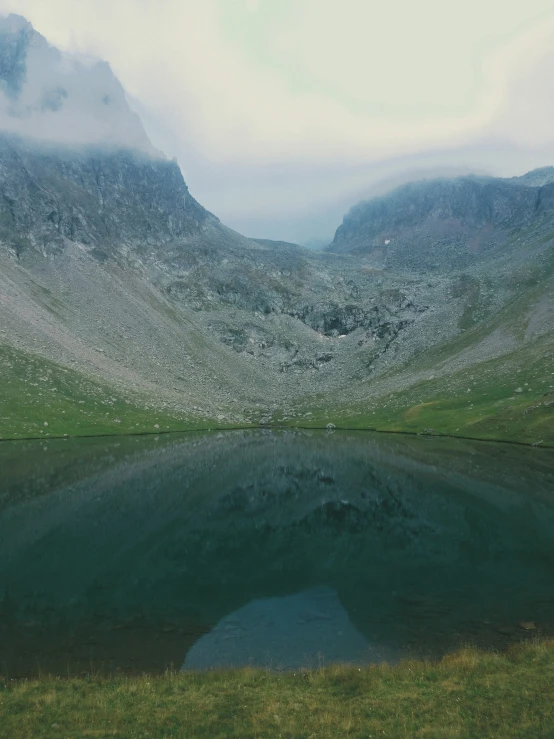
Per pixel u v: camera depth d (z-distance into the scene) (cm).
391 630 2528
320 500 5919
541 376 13850
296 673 2053
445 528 4675
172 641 2425
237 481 7069
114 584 3253
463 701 1758
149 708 1741
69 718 1661
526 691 1795
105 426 13200
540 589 3086
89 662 2178
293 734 1569
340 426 15200
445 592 3077
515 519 4925
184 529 4659
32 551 3931
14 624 2595
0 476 7119
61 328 19825
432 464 8194
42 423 12344
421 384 17888
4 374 13975
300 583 3281
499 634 2438
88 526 4712
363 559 3797
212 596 3053
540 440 9612
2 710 1705
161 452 9975
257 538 4391
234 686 1922
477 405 13425
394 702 1769
